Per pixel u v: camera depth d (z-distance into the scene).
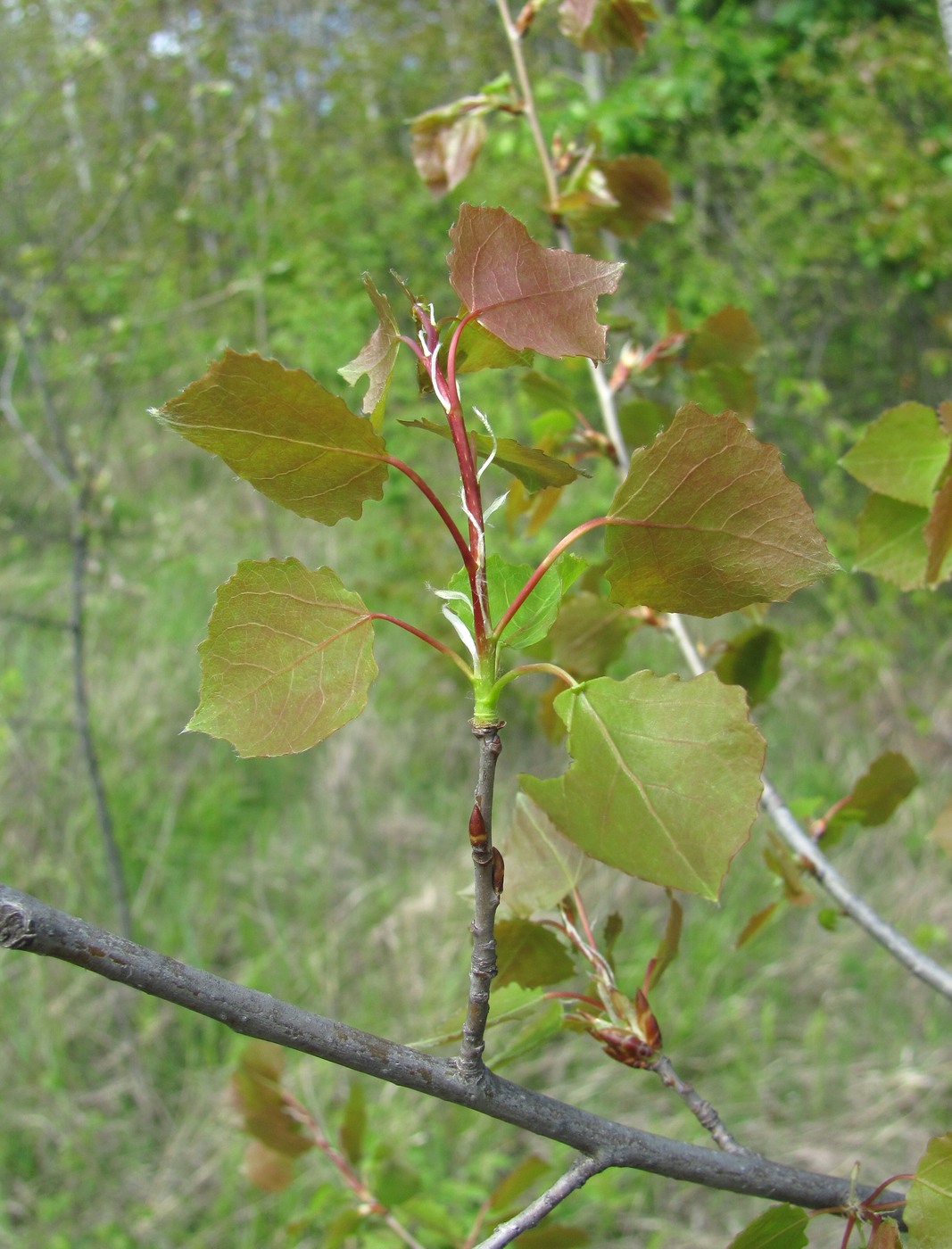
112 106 7.44
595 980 1.00
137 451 7.30
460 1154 3.32
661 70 7.66
